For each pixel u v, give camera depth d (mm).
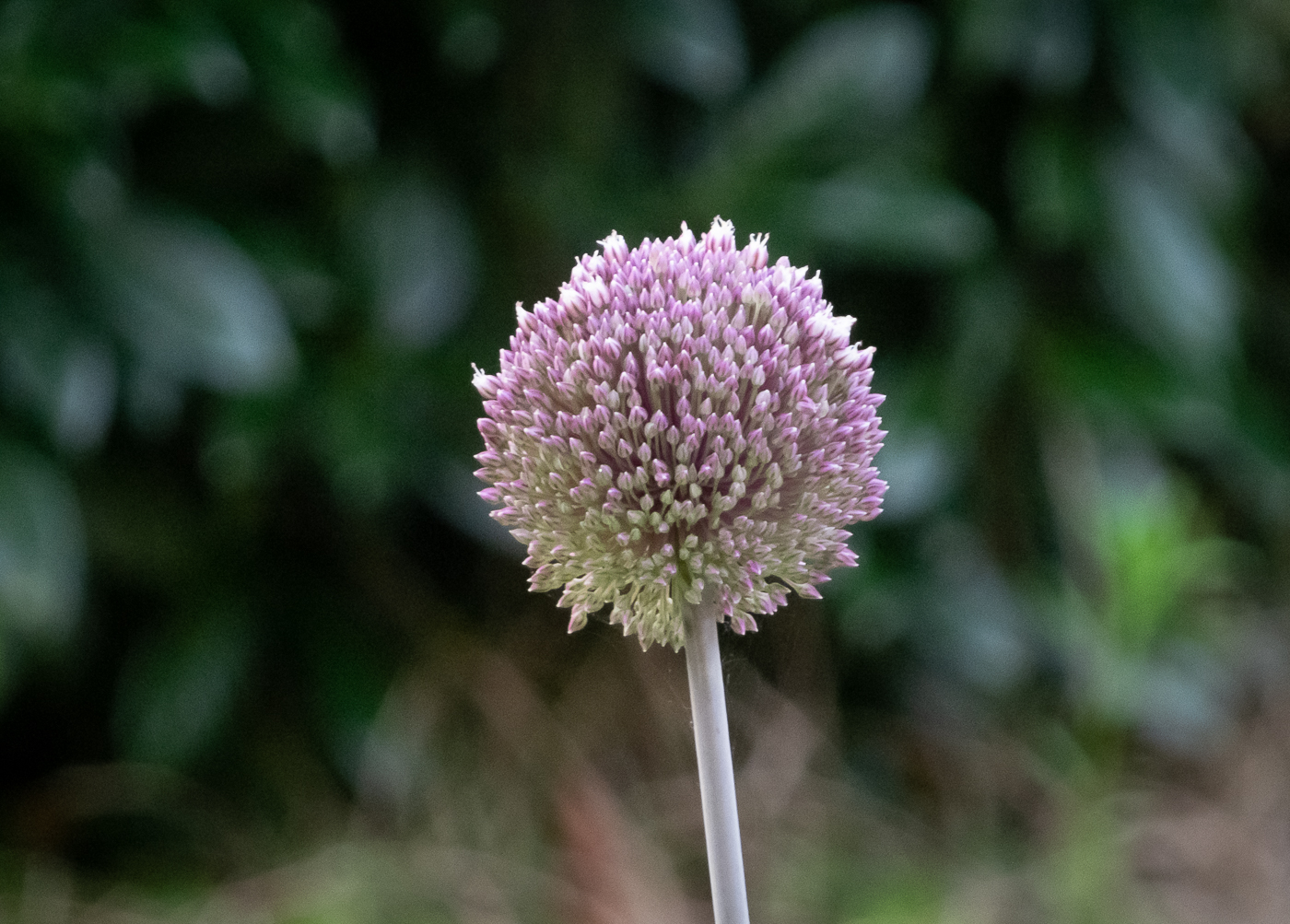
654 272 1097
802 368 1092
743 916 1093
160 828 2021
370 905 1800
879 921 1800
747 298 1092
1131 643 1655
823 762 2104
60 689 2113
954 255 2182
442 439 2055
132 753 1937
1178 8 2172
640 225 2090
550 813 1988
